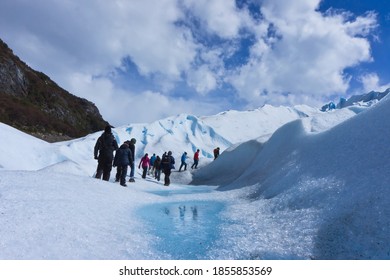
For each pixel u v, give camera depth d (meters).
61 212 4.79
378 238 3.81
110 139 9.48
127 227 5.09
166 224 5.77
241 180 12.92
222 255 4.13
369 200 4.50
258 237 4.81
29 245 3.56
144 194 8.74
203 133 33.69
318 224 4.75
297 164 8.52
